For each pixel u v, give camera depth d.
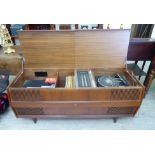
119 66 1.71
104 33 1.58
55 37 1.57
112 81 1.58
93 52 1.66
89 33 1.57
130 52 1.96
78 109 1.46
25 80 1.72
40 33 1.54
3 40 2.08
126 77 1.65
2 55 1.94
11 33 3.12
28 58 1.66
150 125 1.62
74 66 1.71
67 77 1.69
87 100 1.39
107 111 1.49
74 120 1.69
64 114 1.51
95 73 1.74
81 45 1.62
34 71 1.71
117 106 1.44
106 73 1.74
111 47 1.64
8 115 1.75
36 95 1.37
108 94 1.36
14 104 1.42
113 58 1.69
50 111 1.49
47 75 1.74
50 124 1.64
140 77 2.44
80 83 1.49
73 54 1.66
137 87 1.34
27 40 1.57
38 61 1.68
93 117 1.54
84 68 1.71
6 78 1.80
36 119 1.65
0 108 1.72
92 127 1.60
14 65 1.93
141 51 1.95
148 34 2.68
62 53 1.65
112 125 1.62
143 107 1.86
